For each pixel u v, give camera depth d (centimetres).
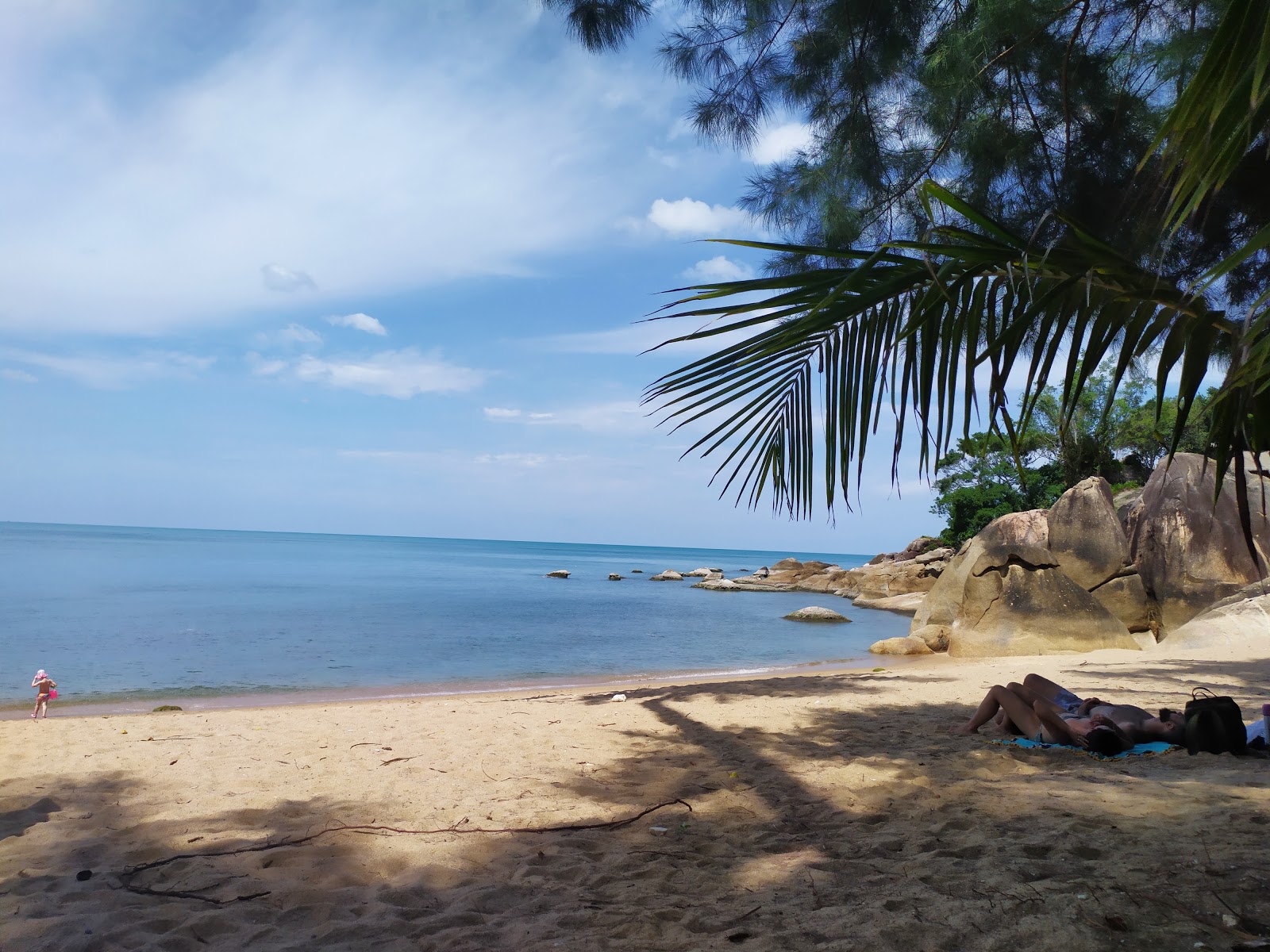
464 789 571
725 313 279
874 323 308
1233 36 167
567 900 366
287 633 2067
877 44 602
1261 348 187
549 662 1723
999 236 245
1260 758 577
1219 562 1584
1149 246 402
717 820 494
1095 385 2331
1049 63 530
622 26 634
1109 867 349
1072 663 1312
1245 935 270
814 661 1767
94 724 845
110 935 331
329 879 397
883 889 349
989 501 3800
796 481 362
